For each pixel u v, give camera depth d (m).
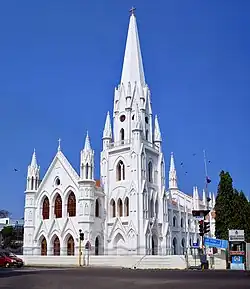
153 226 85.56
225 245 58.91
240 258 56.19
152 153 92.12
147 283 27.25
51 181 88.69
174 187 114.44
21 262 65.19
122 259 67.06
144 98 94.19
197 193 120.00
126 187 86.25
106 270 52.47
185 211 108.88
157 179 92.44
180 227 104.88
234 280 30.06
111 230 84.94
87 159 84.06
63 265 70.56
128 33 100.06
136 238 80.88
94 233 81.94
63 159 87.88
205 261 55.50
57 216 86.56
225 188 80.88
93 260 71.06
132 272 45.78
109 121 94.19
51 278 33.16
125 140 89.81
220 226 79.38
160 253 86.88
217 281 28.94
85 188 82.38
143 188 84.19
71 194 85.31
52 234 84.81
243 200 80.19
